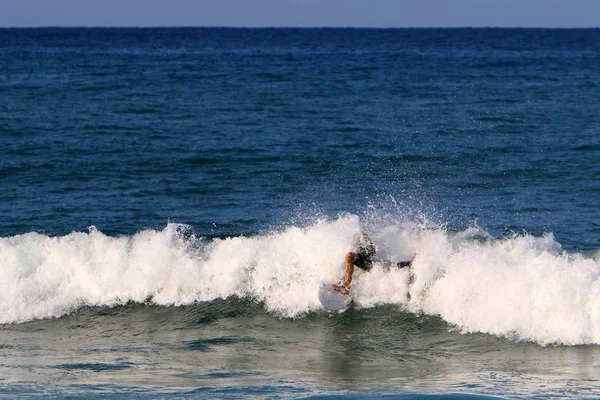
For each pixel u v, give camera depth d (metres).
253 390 27.34
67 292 38.19
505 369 29.80
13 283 38.06
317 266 38.00
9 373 29.59
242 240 40.19
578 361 30.42
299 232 39.75
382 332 34.47
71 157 74.25
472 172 69.31
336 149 80.31
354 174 68.88
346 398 26.11
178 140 84.62
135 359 31.75
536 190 62.06
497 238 44.12
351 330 34.88
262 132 91.06
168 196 59.91
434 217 54.06
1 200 57.81
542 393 26.62
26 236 41.12
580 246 46.47
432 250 38.03
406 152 78.94
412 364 30.94
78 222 52.00
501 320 33.47
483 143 84.06
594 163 72.12
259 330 35.25
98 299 38.06
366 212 55.81
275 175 68.06
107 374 29.58
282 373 29.86
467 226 51.72
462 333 33.72
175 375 29.53
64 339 34.50
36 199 58.28
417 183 65.38
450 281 35.62
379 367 30.61
